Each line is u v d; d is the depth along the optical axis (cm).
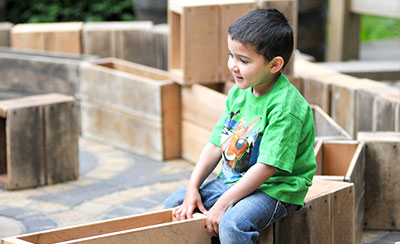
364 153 480
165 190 581
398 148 478
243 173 360
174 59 661
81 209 538
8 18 1329
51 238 333
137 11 1080
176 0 646
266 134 341
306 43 1029
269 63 346
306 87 679
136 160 668
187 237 347
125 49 880
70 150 605
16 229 495
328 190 398
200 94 629
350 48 1070
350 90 626
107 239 323
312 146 360
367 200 489
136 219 358
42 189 587
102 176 620
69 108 600
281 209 349
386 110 593
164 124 659
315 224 386
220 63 642
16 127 575
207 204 370
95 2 1336
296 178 348
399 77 884
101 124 726
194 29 625
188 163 658
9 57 784
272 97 350
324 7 1027
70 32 863
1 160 605
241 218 331
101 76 713
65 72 751
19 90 786
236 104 371
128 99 688
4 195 570
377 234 485
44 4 1336
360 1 1019
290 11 644
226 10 629
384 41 1405
